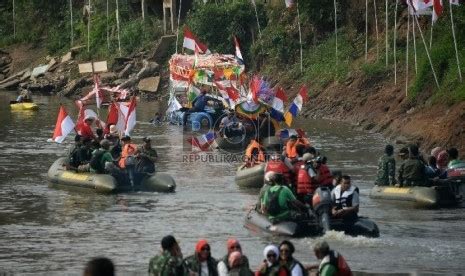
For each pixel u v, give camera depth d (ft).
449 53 202.90
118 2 347.56
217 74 224.12
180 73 231.50
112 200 133.39
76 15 372.79
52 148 186.91
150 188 139.95
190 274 77.82
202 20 292.81
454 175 129.08
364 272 95.50
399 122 196.65
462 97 180.96
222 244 107.65
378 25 250.37
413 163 129.59
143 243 109.19
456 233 112.57
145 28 326.44
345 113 223.92
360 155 172.65
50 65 340.39
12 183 147.43
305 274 79.92
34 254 104.73
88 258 102.99
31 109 262.26
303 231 107.76
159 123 229.25
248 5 290.76
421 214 123.54
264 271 79.66
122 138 146.00
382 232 112.68
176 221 120.16
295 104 178.40
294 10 276.00
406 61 213.25
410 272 95.40
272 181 110.22
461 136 168.45
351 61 245.04
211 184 146.72
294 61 267.39
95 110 258.98
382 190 131.85
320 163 114.21
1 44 382.63
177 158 173.99
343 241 106.22
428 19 231.91
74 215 123.95
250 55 285.02
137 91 298.15
